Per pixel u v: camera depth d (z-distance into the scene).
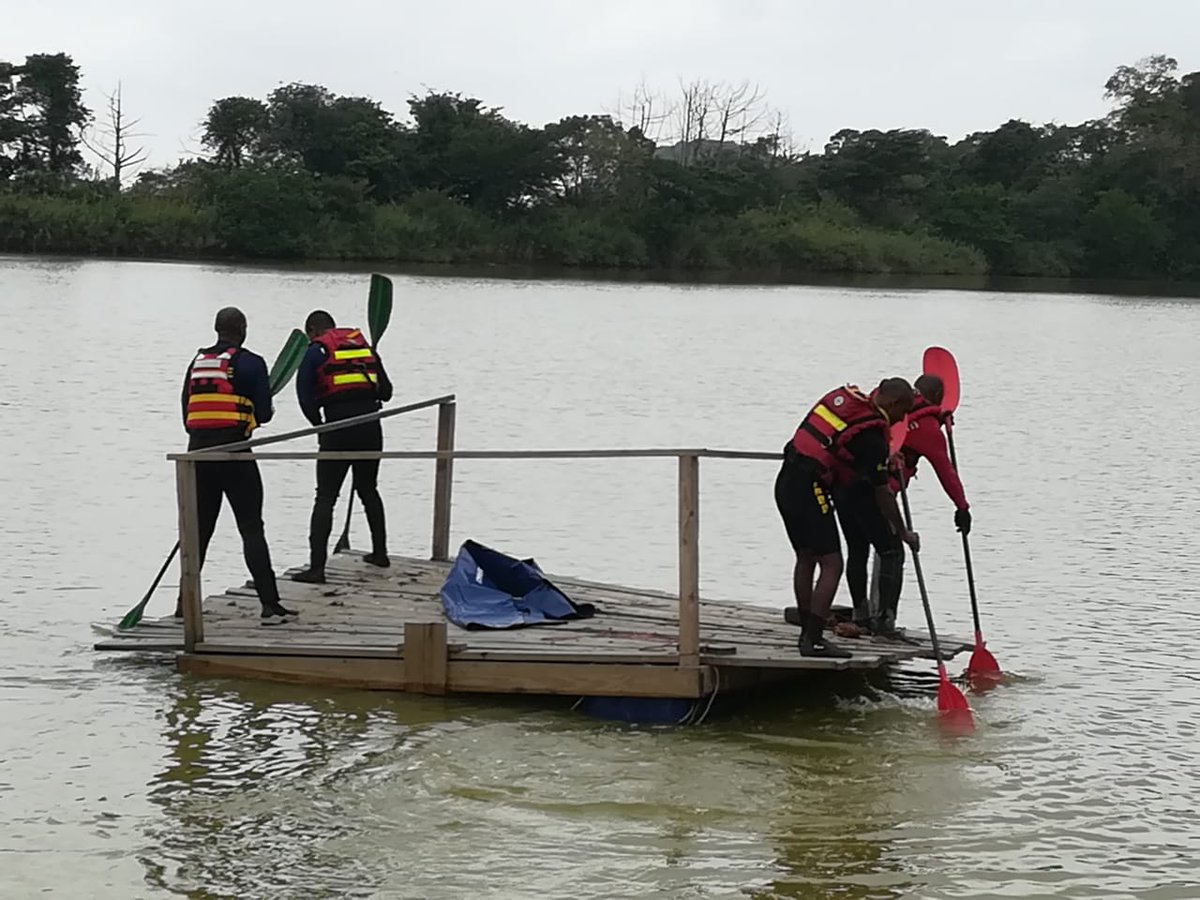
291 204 76.12
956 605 11.48
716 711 8.57
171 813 6.86
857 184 99.31
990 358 36.09
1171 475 18.41
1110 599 11.73
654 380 27.47
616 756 7.74
